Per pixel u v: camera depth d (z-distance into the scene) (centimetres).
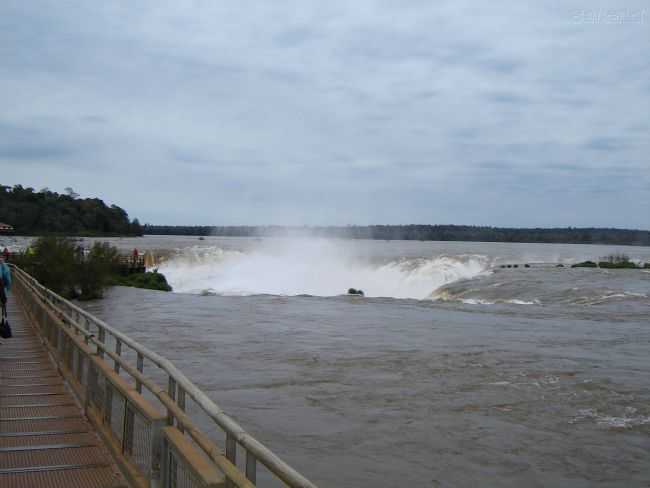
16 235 14300
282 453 972
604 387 1402
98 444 700
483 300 3700
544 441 1038
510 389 1387
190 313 2886
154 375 1451
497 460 953
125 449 600
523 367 1627
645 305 3272
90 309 3033
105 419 703
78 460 649
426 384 1426
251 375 1512
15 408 860
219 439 1002
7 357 1273
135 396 572
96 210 17650
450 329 2377
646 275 5231
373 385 1418
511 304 3391
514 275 5306
